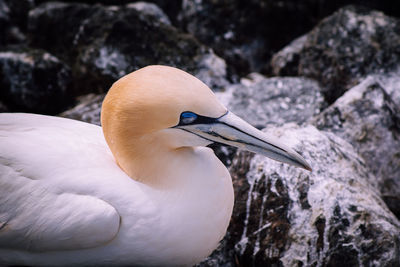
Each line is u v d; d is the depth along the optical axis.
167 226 6.98
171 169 7.02
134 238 7.00
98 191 6.96
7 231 6.99
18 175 7.00
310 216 8.53
